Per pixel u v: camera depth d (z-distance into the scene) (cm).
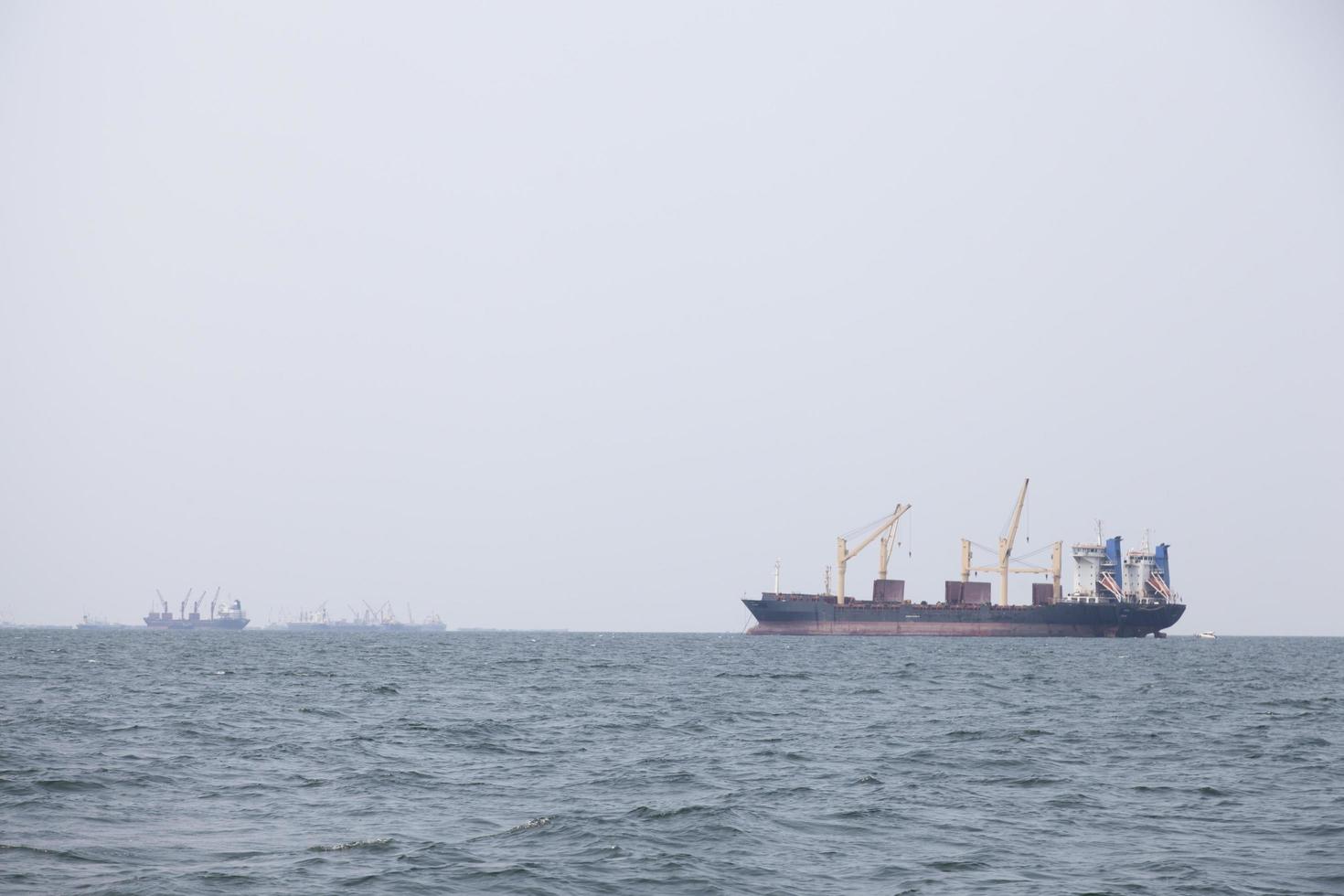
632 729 6284
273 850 3084
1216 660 18512
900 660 16875
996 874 2931
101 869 2836
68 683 9869
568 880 2812
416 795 4009
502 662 15725
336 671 12406
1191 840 3347
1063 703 8444
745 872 2930
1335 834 3441
